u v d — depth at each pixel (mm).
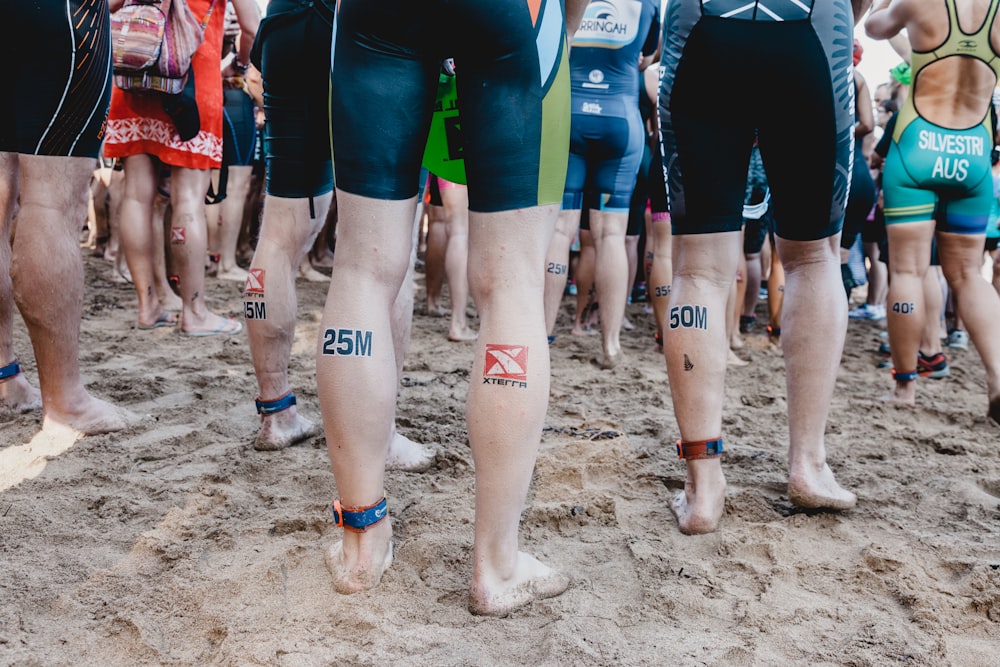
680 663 1525
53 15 2410
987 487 2639
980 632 1675
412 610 1699
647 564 1944
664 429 3105
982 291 3516
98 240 7633
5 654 1510
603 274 4281
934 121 3523
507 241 1599
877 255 6875
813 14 1950
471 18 1499
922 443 3119
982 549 2059
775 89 2004
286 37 2322
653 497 2438
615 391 3799
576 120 4082
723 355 2150
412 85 1609
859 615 1732
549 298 4348
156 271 5066
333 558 1829
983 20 3395
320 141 2441
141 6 3820
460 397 3504
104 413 2799
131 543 1967
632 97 4188
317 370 1668
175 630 1615
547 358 1637
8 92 2479
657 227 4695
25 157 2516
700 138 2088
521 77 1553
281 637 1570
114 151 4367
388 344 1691
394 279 1684
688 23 2043
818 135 2039
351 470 1710
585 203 4992
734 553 2041
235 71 6188
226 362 3939
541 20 1550
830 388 2236
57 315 2611
